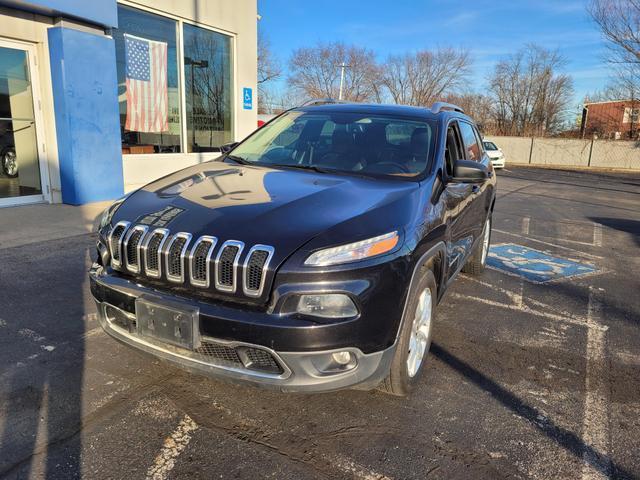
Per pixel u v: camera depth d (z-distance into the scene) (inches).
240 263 93.7
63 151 315.0
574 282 224.5
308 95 2074.3
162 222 105.2
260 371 94.9
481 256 219.6
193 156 437.7
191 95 432.1
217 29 443.8
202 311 93.9
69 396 114.1
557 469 97.7
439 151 143.8
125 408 110.5
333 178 130.8
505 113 1945.1
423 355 125.3
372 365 99.0
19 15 290.4
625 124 1568.7
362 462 96.6
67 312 160.4
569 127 1867.6
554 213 438.9
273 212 104.3
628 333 168.2
